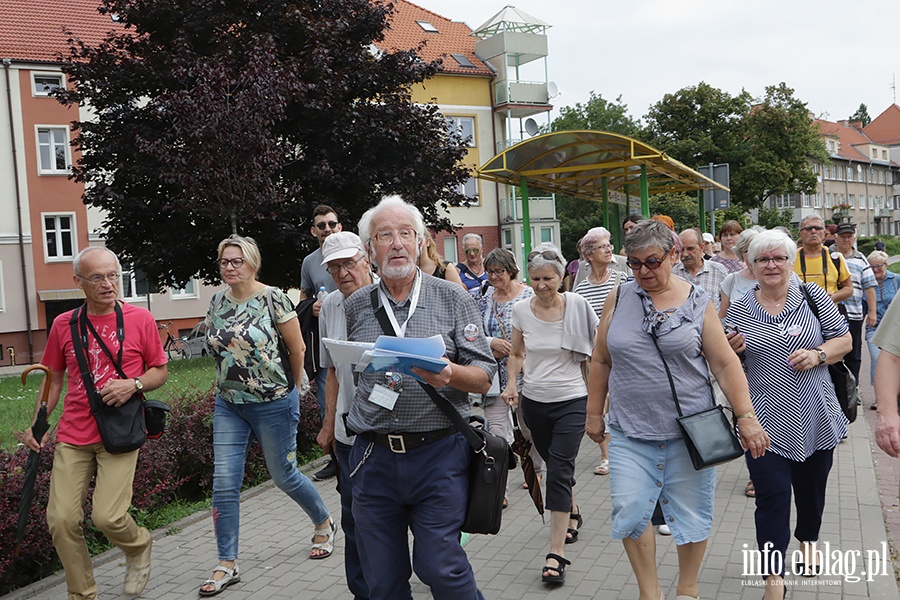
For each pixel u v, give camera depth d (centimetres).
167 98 1811
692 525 396
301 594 496
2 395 1420
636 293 407
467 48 4484
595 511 638
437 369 320
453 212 4228
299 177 2300
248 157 1689
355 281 464
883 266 1128
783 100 5456
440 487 342
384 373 344
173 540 615
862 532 562
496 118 4400
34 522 523
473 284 908
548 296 542
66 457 470
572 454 517
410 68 2508
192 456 716
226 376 516
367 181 2352
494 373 351
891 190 11138
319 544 566
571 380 532
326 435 464
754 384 444
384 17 2505
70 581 469
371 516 352
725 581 482
